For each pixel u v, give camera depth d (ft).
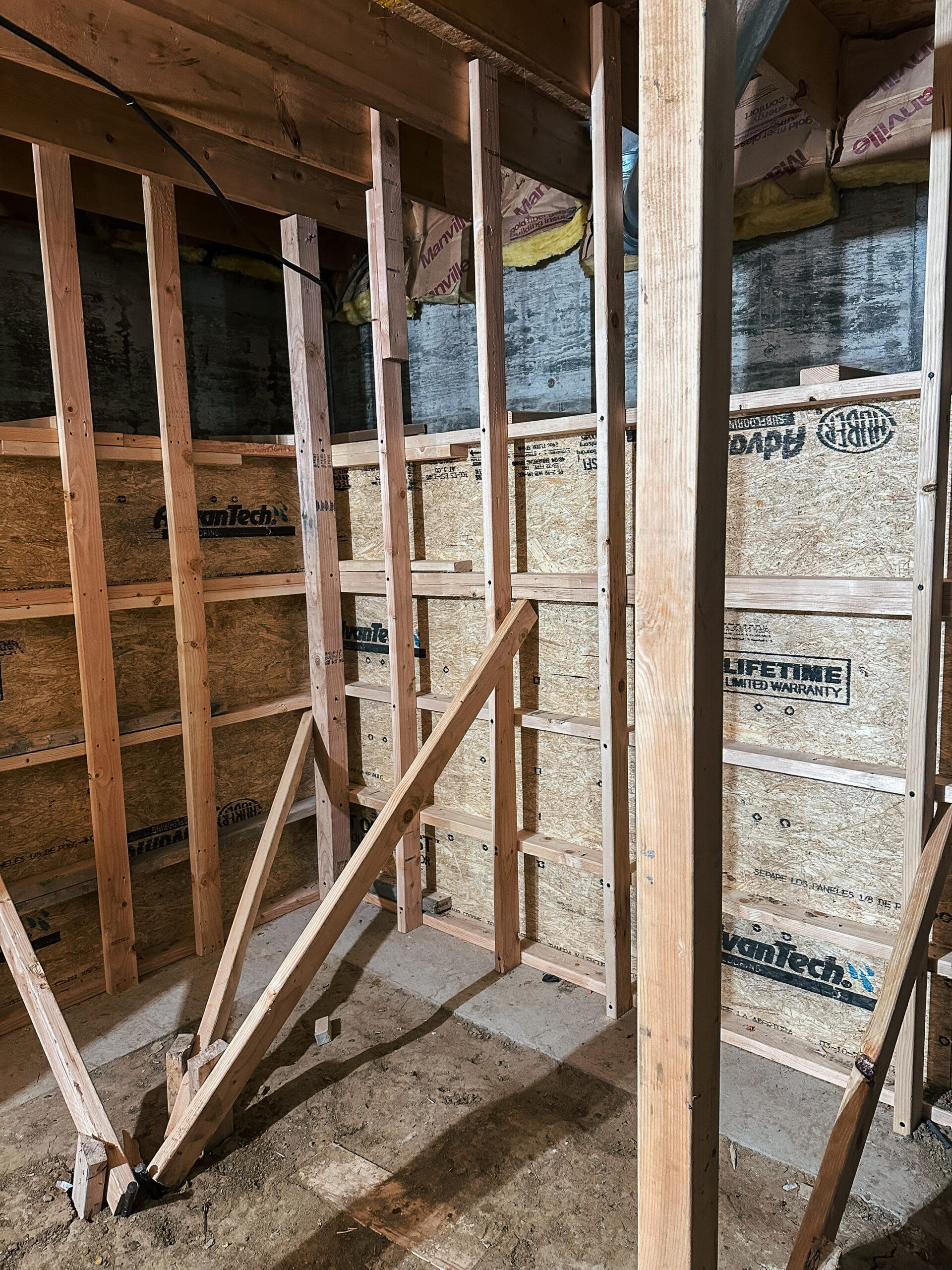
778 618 7.12
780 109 8.41
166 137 6.66
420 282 12.18
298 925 10.32
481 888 9.82
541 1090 7.11
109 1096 7.27
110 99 7.81
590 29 7.04
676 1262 3.19
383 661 10.71
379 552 10.49
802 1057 7.18
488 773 9.54
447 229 11.80
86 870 8.77
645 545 2.90
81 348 8.20
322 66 6.29
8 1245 5.73
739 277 9.14
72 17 6.11
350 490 10.68
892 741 6.66
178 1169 6.16
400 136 8.69
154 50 6.57
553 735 8.84
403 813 7.07
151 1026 8.30
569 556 8.50
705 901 3.01
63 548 8.66
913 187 8.02
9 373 10.38
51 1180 6.31
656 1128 3.17
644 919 3.08
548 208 10.49
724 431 2.86
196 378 12.32
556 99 7.29
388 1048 7.74
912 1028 6.15
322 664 10.22
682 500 2.79
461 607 9.64
